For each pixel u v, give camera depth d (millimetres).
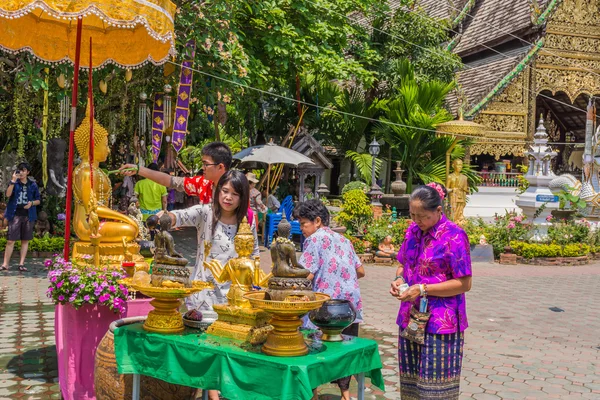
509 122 26984
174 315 4121
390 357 6875
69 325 4992
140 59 6977
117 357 4160
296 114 22328
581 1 28125
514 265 15219
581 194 20922
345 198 15578
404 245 4242
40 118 13305
